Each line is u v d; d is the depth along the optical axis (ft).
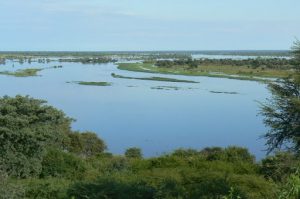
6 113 82.48
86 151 122.72
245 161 97.81
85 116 211.61
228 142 159.63
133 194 61.46
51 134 85.87
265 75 386.93
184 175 73.82
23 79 389.80
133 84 349.61
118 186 62.80
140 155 131.13
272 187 61.77
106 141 161.27
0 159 80.02
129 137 168.55
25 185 66.49
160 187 62.44
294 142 71.36
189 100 265.13
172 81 367.45
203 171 79.71
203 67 511.40
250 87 323.57
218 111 227.61
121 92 300.61
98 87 329.52
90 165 94.89
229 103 252.83
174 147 151.84
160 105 247.09
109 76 423.23
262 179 67.46
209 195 58.39
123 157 102.73
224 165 92.94
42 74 450.30
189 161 98.32
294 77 75.56
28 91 298.97
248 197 57.82
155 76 414.41
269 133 76.89
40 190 64.75
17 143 81.76
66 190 63.93
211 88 320.09
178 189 61.00
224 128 185.88
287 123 73.87
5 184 53.31
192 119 206.28
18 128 81.46
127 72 469.57
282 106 74.64
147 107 240.12
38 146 84.53
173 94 291.38
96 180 68.23
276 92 76.18
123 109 233.55
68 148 118.32
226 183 61.57
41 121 86.48
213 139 164.86
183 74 427.33
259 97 271.69
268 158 87.97
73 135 121.60
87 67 574.56
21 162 81.76
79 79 391.24
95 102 256.93
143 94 291.38
